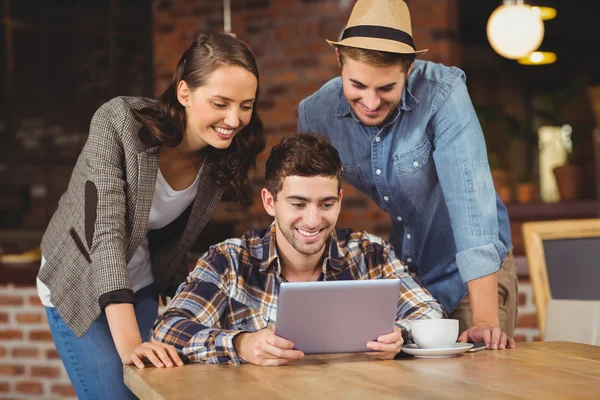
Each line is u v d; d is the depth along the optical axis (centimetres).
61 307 212
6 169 764
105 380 217
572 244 262
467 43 954
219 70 199
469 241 211
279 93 603
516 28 614
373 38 201
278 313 170
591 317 225
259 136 226
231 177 226
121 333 188
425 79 225
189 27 621
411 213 242
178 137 211
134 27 709
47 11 731
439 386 144
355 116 234
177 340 183
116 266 195
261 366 172
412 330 185
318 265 210
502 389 141
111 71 716
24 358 437
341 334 175
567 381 148
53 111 743
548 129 980
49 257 216
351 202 582
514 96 991
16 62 741
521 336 370
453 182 217
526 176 693
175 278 249
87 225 202
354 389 143
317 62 594
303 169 190
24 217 768
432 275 249
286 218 193
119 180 207
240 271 205
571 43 969
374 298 172
